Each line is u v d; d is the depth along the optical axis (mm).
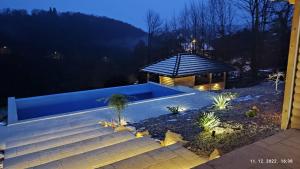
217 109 7379
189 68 12961
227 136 4801
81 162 3463
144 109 8039
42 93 18969
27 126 6715
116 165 2941
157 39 24391
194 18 22484
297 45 3244
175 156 3178
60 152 4090
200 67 13344
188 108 7965
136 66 23609
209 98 9352
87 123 6809
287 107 3393
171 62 13656
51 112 9836
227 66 14469
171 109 7453
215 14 20609
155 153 3260
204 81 13812
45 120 7219
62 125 6676
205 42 21562
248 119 5957
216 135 4910
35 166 3363
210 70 13336
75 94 11172
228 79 17422
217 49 19891
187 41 23125
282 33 15109
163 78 13367
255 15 16750
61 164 3410
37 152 4113
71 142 4859
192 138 4863
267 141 2775
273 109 6828
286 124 3416
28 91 18719
